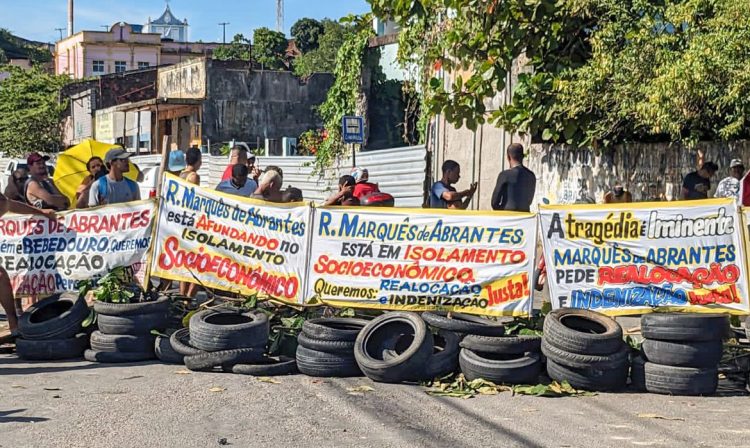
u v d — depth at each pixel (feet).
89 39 290.97
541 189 62.49
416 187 75.36
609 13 50.42
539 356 29.04
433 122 74.49
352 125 69.51
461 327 29.60
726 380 29.73
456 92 50.44
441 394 27.43
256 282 33.14
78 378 29.09
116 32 293.02
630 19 49.85
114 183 37.58
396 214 32.09
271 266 33.04
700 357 27.55
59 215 34.65
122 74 166.20
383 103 97.76
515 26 49.80
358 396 26.94
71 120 180.55
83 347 32.65
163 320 32.42
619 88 48.55
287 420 23.89
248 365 29.81
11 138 183.01
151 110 136.46
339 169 85.30
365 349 29.58
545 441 22.13
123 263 33.88
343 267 32.48
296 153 116.26
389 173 78.59
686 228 30.22
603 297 30.60
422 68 76.74
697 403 26.86
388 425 23.48
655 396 27.76
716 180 52.31
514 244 31.37
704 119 47.62
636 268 30.48
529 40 51.57
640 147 55.42
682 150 53.57
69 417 24.02
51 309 33.88
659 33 48.78
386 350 29.86
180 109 136.26
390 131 97.86
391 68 96.94
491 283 31.48
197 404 25.58
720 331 27.66
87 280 33.83
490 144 67.77
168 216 33.81
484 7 47.91
